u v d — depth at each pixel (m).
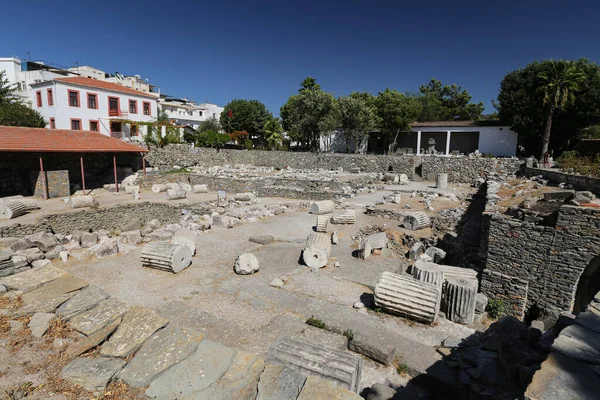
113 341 4.96
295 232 16.66
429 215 18.34
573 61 34.66
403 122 42.22
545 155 28.38
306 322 8.01
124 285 10.02
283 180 29.95
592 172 17.83
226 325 7.36
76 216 20.20
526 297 11.52
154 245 11.53
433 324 8.22
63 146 25.81
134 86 73.56
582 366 3.44
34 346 4.90
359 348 7.02
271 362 5.58
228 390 4.13
